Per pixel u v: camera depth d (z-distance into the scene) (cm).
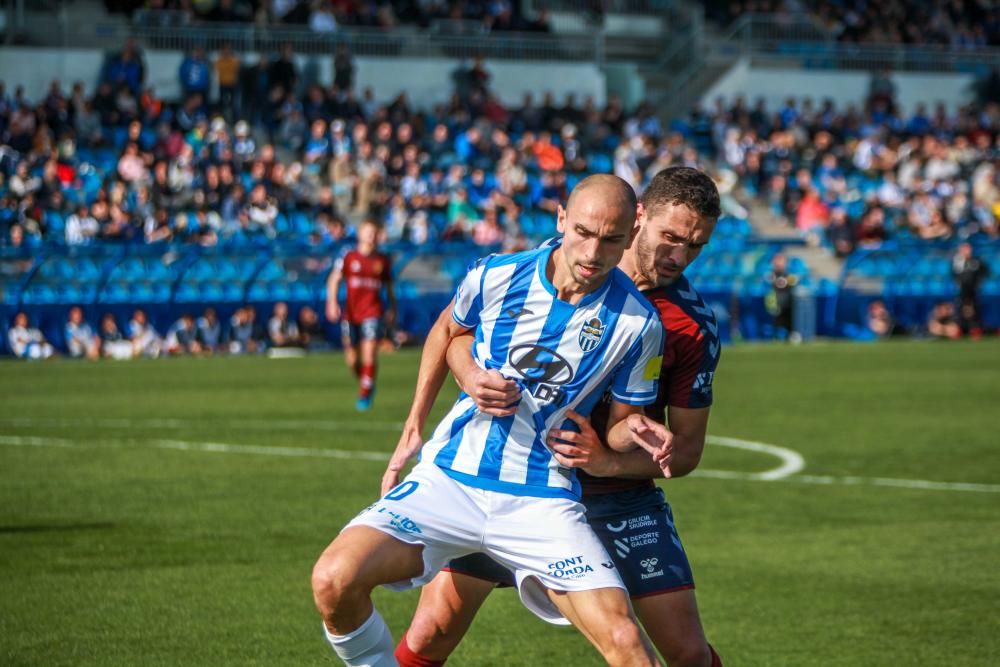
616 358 798
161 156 5103
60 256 4344
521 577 794
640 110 6316
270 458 2141
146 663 1045
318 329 4622
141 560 1399
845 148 6575
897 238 5694
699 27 7219
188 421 2619
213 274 4697
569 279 786
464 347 810
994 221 6088
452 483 798
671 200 821
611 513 841
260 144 5644
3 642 1098
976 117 6931
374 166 5394
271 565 1383
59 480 1903
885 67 7219
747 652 1101
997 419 2745
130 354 4316
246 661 1054
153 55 5819
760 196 6206
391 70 6238
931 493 1875
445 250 4719
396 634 1166
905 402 3047
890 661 1073
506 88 6506
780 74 7075
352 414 2758
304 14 6241
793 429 2580
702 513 1722
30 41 5697
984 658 1082
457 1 6738
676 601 831
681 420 853
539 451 800
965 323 5391
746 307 5288
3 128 5078
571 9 7231
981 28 7775
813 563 1430
